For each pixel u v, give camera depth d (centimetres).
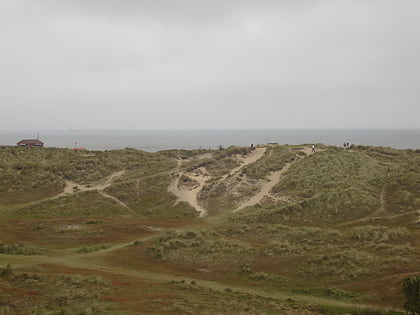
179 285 1825
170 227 3481
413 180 4009
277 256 2342
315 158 5459
